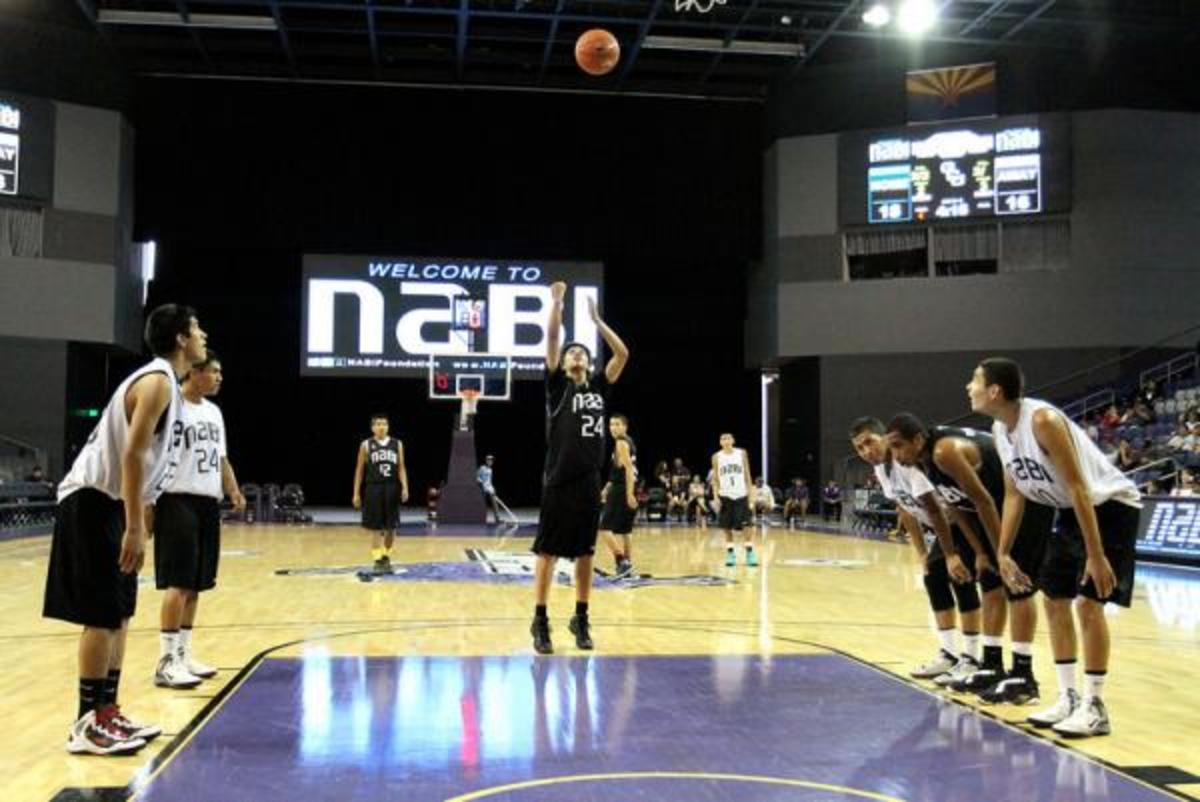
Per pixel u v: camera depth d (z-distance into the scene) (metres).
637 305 23.44
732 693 4.51
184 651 4.79
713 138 21.84
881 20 17.91
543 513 5.59
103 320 19.69
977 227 20.16
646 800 2.99
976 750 3.60
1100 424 17.20
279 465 23.33
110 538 3.56
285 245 20.77
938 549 4.93
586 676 4.88
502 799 2.99
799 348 20.84
